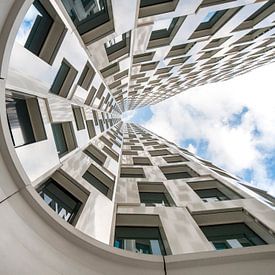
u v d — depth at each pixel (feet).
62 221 17.75
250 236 31.30
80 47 38.68
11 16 15.46
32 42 29.17
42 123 29.01
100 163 53.88
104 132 84.38
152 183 52.47
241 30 53.93
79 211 29.81
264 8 50.90
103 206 33.71
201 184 51.26
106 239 27.89
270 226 29.91
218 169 76.69
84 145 47.55
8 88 22.59
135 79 84.28
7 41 15.84
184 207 38.78
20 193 17.30
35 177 24.97
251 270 16.94
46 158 28.04
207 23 51.75
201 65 86.84
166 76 92.12
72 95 43.16
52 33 31.60
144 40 47.52
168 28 51.19
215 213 36.32
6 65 16.65
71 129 41.11
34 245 15.26
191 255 18.21
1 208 15.25
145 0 37.86
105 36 39.40
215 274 16.87
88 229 27.58
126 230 33.76
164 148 100.07
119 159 70.54
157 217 35.76
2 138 16.62
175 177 60.90
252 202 38.09
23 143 25.71
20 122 26.40
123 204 40.01
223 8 40.73
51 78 31.65
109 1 33.71
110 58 50.44
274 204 40.81
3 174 16.52
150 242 30.96
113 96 96.68
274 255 17.89
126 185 50.44
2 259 13.16
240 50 76.13
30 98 28.32
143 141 125.39
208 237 31.58
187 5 37.22
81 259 16.37
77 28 37.93
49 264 14.83
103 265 16.63
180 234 30.07
